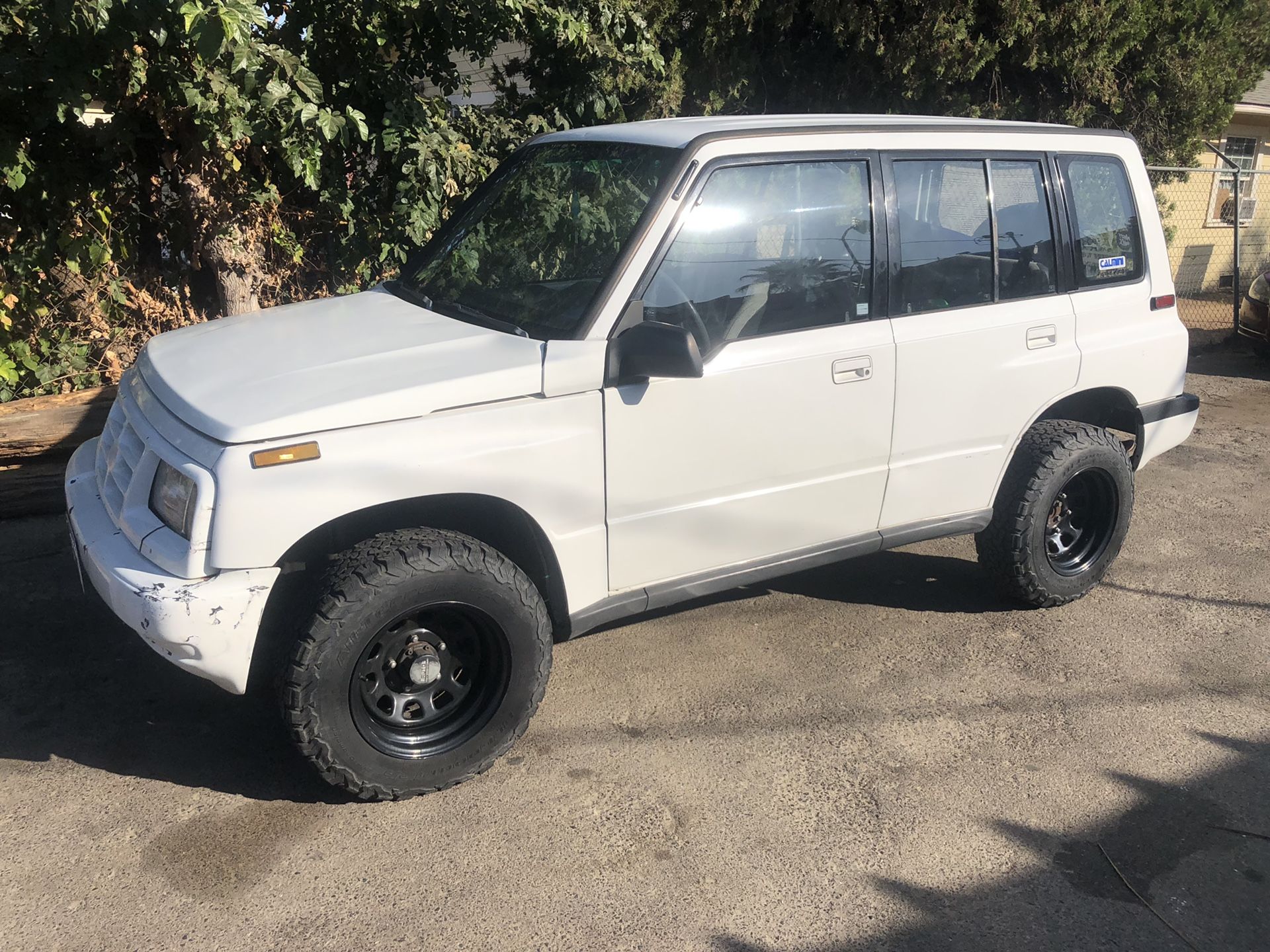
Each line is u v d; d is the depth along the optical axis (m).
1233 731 3.77
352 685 3.01
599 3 6.82
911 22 9.15
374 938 2.68
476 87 10.55
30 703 3.75
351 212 6.48
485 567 3.12
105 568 2.94
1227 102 11.23
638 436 3.34
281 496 2.82
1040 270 4.29
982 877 2.97
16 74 5.18
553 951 2.66
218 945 2.64
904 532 4.14
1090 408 4.84
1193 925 2.80
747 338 3.54
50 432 5.43
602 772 3.43
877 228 3.79
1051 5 9.27
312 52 6.33
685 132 3.67
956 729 3.74
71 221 5.89
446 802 3.26
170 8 4.74
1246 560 5.40
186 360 3.37
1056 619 4.66
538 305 3.46
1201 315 13.05
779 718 3.78
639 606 3.57
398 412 2.97
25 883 2.84
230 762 3.44
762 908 2.83
